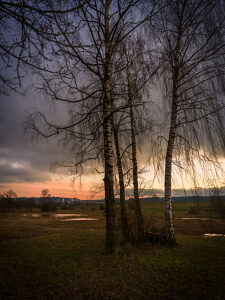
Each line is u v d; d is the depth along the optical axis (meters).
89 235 12.11
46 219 28.00
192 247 7.40
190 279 4.43
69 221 24.34
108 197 6.93
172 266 5.28
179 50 7.34
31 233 14.30
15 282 4.88
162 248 7.30
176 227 17.38
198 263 5.39
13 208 48.19
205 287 3.99
